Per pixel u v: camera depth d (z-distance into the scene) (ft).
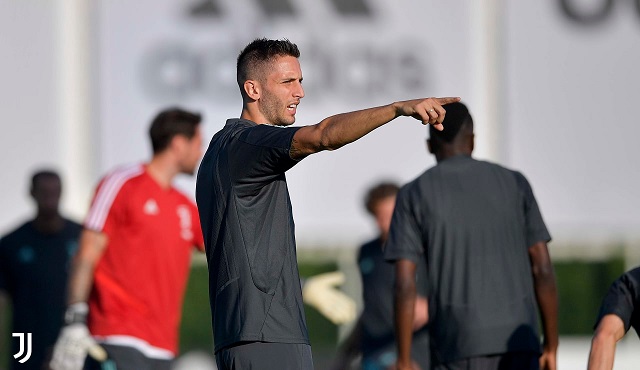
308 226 133.59
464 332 62.23
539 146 138.00
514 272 62.95
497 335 61.98
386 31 135.23
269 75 53.16
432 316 63.62
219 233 51.31
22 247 88.69
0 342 109.19
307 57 134.00
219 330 51.21
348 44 134.51
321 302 86.69
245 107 53.93
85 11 130.62
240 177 50.29
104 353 74.02
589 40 138.72
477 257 62.75
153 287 75.10
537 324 63.26
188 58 131.95
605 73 138.92
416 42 135.74
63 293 88.99
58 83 129.90
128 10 131.13
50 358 88.28
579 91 138.41
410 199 64.28
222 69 132.46
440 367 63.10
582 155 138.41
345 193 133.90
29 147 129.08
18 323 88.58
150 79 131.44
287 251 51.57
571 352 158.40
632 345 155.43
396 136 134.31
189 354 159.53
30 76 129.39
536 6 138.00
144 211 75.10
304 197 133.80
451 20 136.26
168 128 76.59
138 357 74.18
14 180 128.67
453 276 62.80
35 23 129.59
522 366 62.13
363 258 85.40
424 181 64.23
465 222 63.00
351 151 134.10
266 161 48.80
